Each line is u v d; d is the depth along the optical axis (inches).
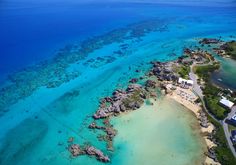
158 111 3437.5
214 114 3260.3
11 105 3730.3
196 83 4023.1
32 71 4768.7
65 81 4370.1
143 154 2770.7
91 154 2775.6
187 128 3117.6
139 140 2965.1
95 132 3122.5
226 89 3850.9
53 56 5423.2
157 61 4904.0
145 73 4495.6
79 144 2942.9
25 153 2864.2
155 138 2989.7
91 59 5216.5
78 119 3393.2
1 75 4613.7
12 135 3142.2
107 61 5093.5
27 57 5378.9
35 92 4052.7
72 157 2765.7
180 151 2790.4
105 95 3905.0
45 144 2982.3
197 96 3705.7
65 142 2994.6
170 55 5280.5
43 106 3703.3
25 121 3395.7
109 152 2802.7
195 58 4884.4
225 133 2947.8
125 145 2893.7
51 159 2763.3
